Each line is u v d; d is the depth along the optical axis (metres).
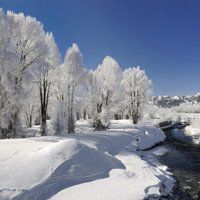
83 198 13.79
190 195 16.94
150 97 60.00
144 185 15.89
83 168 17.08
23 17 30.50
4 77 26.88
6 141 22.17
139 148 32.34
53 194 14.19
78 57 39.84
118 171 18.17
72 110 38.69
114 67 46.38
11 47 27.59
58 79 36.28
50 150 17.56
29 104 47.12
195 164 25.84
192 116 95.94
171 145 38.94
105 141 27.80
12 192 13.09
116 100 46.78
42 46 30.56
